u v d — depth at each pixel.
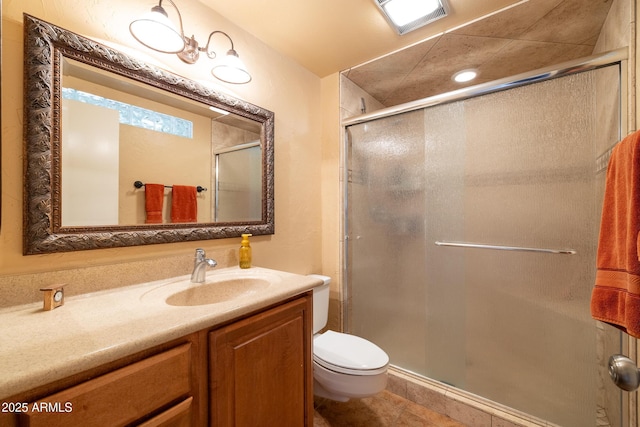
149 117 1.11
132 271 1.05
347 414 1.49
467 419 1.42
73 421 0.56
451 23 1.43
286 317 1.03
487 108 1.45
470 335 1.51
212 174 1.32
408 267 1.71
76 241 0.91
